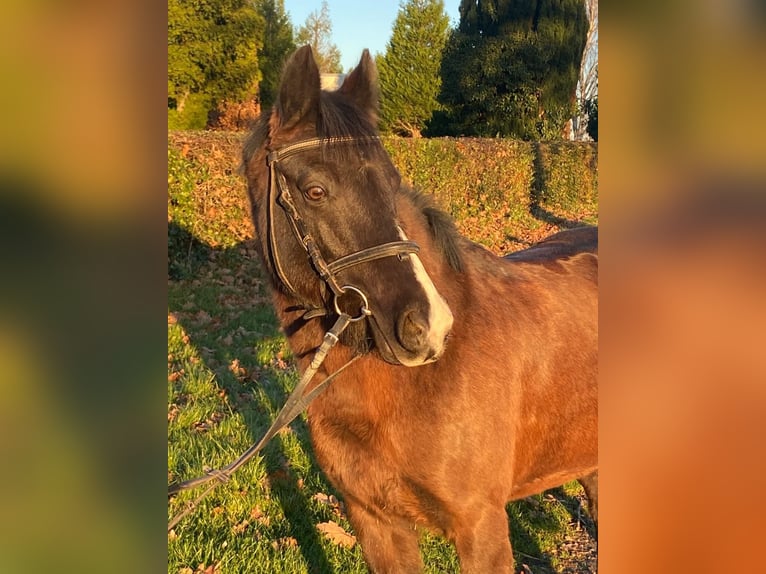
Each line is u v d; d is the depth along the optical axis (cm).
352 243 196
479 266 256
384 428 213
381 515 232
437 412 210
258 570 296
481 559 218
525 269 276
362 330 205
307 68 199
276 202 206
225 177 866
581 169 1506
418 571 249
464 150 1250
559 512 379
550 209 1488
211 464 368
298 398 209
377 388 212
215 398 466
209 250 865
